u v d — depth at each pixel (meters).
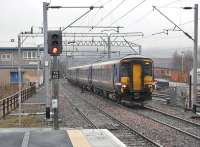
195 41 30.45
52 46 19.58
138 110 33.06
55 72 19.66
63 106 37.09
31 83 59.69
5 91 52.12
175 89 36.72
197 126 23.23
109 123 24.45
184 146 17.00
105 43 56.78
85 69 63.09
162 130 21.48
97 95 52.34
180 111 31.91
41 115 28.48
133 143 17.58
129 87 35.97
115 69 38.19
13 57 84.06
